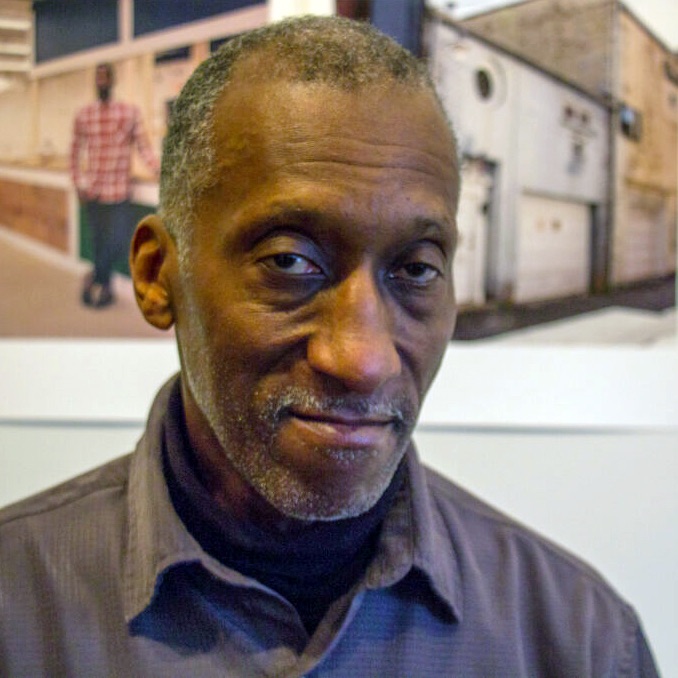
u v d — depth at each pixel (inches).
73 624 19.7
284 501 17.2
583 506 35.9
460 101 34.1
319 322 16.8
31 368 35.1
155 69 34.7
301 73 17.1
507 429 35.9
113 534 21.4
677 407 35.4
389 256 17.1
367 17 33.8
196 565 19.4
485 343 35.1
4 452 35.5
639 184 35.9
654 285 35.8
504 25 34.5
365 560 20.9
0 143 35.2
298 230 16.5
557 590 23.9
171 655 19.1
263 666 19.0
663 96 35.9
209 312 17.6
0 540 21.5
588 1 35.2
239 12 34.2
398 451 18.4
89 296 35.1
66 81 35.1
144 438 22.5
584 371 35.4
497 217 34.8
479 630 21.7
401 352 17.8
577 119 35.5
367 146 16.5
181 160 18.9
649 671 24.3
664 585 36.1
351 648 20.2
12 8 35.1
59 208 35.2
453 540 23.8
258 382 17.2
